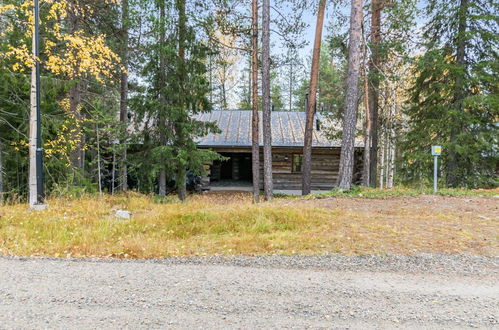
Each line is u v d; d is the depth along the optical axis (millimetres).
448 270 4195
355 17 10359
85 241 5590
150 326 2709
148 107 11734
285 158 18406
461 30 12570
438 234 5828
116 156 15602
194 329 2670
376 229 6191
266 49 12203
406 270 4203
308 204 8859
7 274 3934
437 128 13055
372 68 13781
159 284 3668
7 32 9664
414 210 8031
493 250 4996
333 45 13469
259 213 7320
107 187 17297
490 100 11812
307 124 13578
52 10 8500
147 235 6227
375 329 2697
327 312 3010
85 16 10547
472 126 12867
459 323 2812
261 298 3311
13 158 11547
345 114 10797
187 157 12055
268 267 4332
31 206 7992
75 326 2695
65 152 10992
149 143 12336
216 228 6645
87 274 3980
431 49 12875
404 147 14625
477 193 10172
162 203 11008
